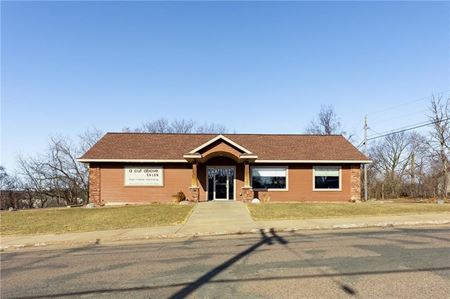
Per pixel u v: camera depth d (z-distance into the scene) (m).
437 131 38.28
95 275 7.39
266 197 26.88
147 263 8.38
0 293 6.35
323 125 53.41
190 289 6.08
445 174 37.03
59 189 44.78
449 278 6.32
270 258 8.38
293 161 26.64
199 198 26.30
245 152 24.61
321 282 6.23
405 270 6.92
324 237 11.64
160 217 17.80
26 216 19.72
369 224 14.59
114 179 26.31
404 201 30.48
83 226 16.12
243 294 5.70
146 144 28.22
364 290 5.73
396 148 55.34
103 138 28.91
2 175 45.88
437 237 11.07
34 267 8.59
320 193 27.14
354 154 27.70
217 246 10.51
